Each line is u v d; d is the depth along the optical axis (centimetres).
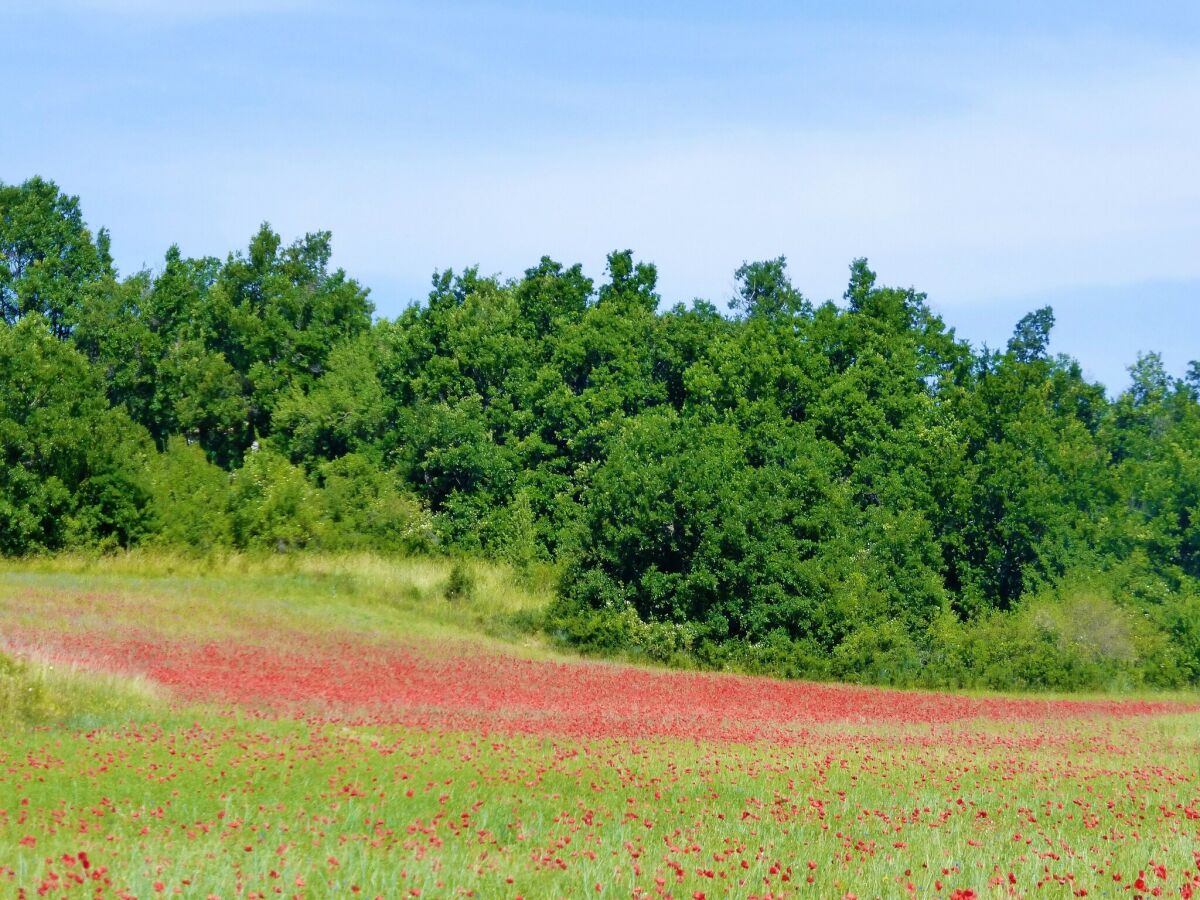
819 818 1557
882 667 4822
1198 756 2527
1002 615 5372
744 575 4969
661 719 2875
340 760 1817
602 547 5134
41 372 5750
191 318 8556
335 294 8844
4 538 5472
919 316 8225
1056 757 2416
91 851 1153
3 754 1697
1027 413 6397
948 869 1216
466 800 1565
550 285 8444
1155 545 6688
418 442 7100
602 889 1066
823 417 6956
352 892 1016
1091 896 1169
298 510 6066
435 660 3806
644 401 7775
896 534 5594
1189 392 9738
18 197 8519
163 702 2425
